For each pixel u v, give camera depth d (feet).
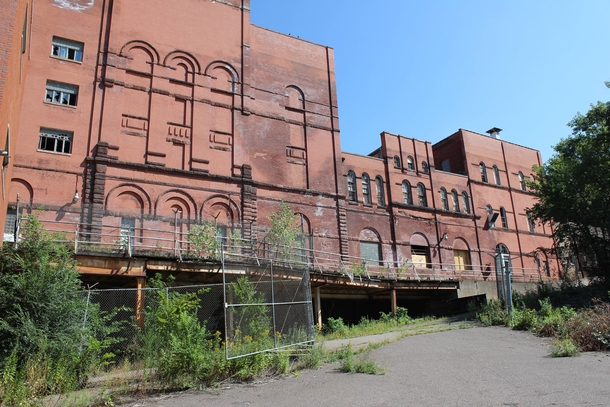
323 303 95.35
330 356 47.96
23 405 28.99
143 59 89.51
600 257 105.40
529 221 150.41
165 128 88.07
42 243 47.24
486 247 135.64
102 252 56.49
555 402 29.60
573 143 107.45
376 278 90.99
